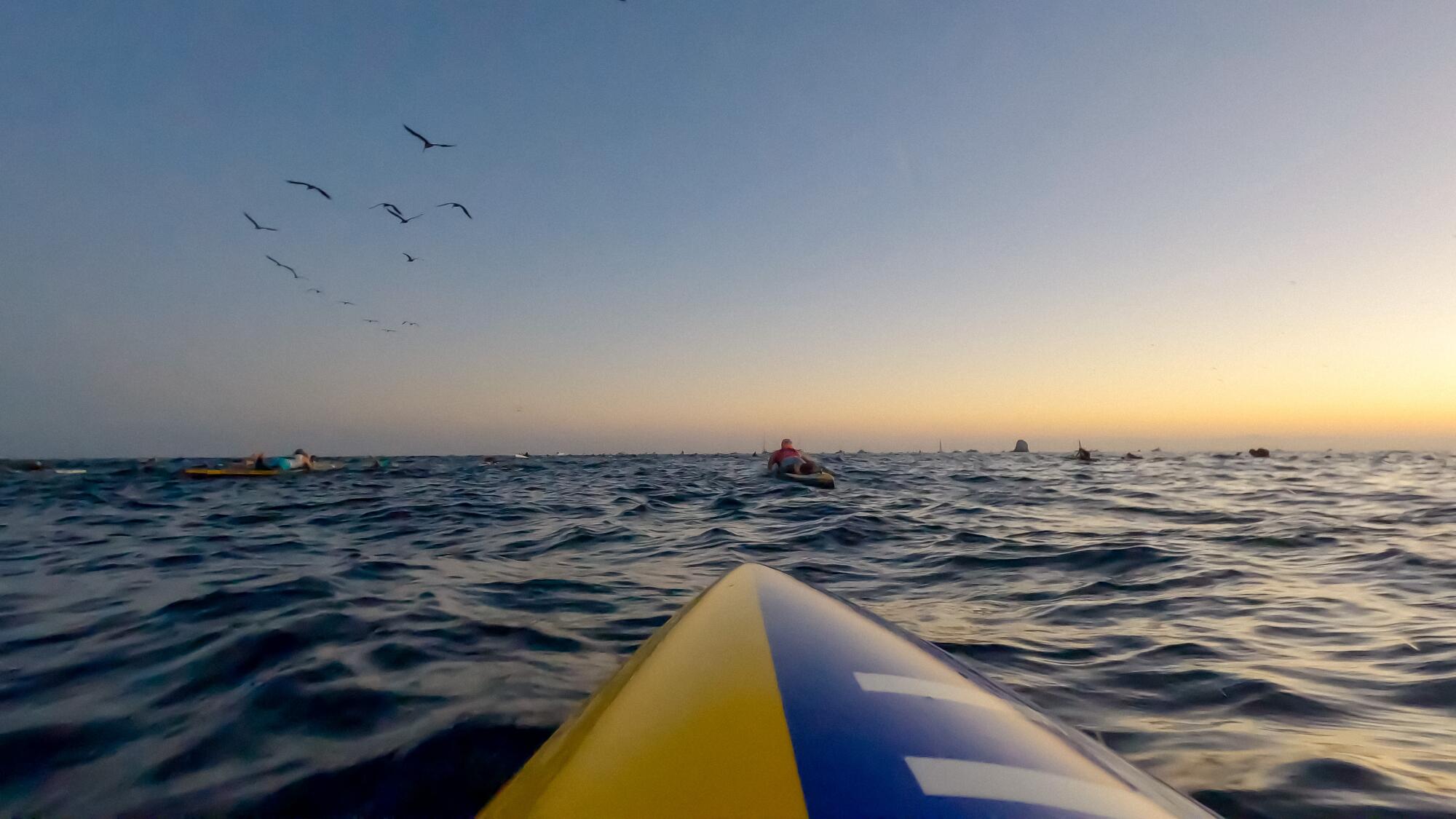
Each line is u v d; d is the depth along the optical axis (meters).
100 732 2.48
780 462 17.98
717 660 2.22
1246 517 9.44
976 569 5.97
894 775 1.48
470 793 2.04
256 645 3.48
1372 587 5.05
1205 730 2.61
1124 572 5.75
